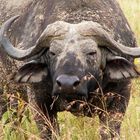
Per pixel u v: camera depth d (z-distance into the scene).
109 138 21.47
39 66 21.38
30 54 20.95
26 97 24.22
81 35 20.33
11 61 23.98
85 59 20.03
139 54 20.69
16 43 23.45
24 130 23.16
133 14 35.56
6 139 22.77
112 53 21.12
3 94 25.33
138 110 23.02
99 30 20.58
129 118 22.59
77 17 21.52
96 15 21.66
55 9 22.00
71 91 19.33
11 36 24.02
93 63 20.36
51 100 21.97
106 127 21.23
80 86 19.58
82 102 20.55
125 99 22.00
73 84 19.19
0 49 24.58
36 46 20.80
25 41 22.67
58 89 19.48
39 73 21.41
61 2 22.05
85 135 22.05
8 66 24.31
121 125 22.33
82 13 21.61
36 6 23.17
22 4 24.84
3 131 22.83
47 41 20.66
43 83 21.59
